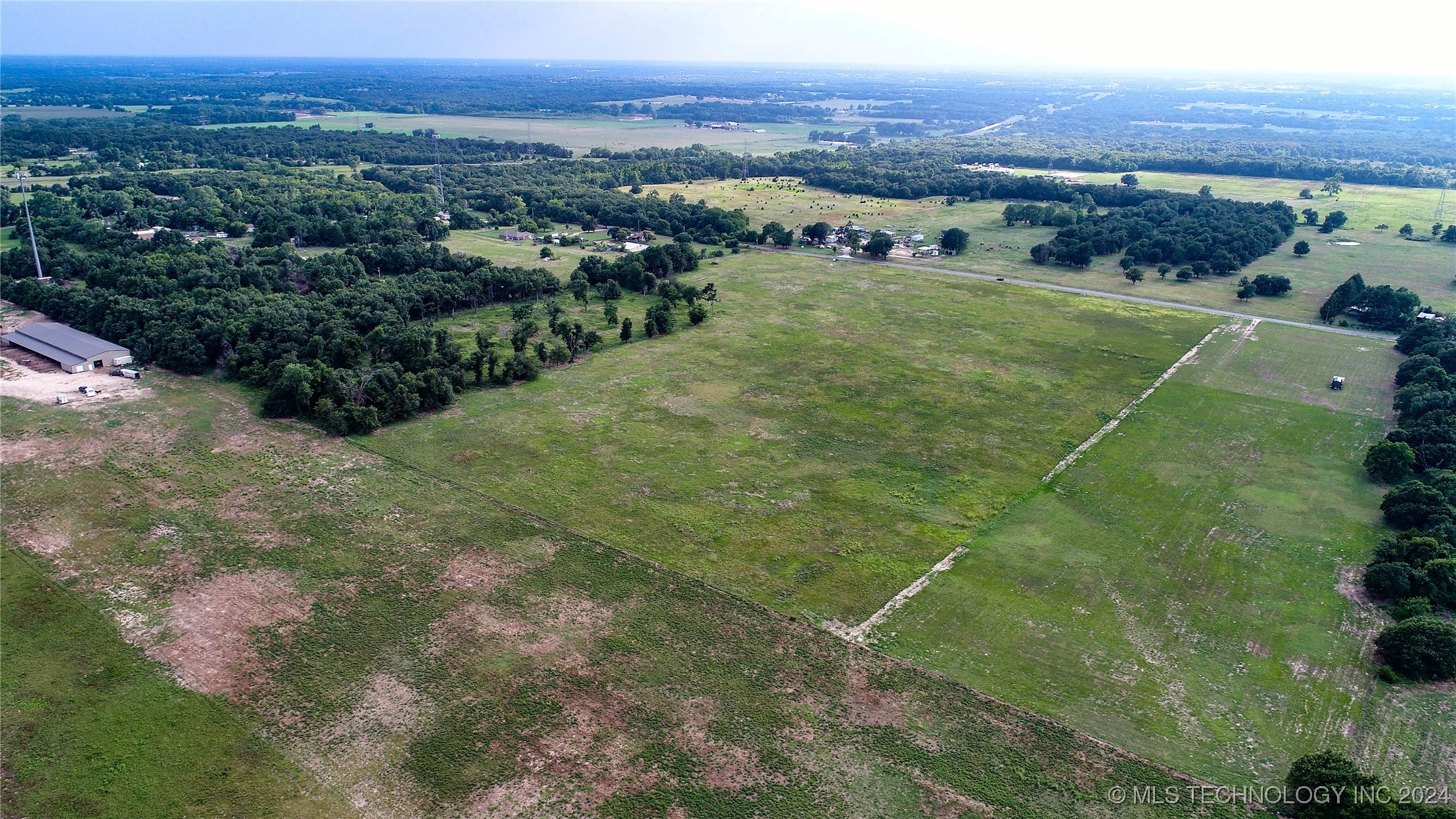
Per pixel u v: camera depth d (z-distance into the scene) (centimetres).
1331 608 7550
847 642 7025
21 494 8994
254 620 7125
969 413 11575
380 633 7006
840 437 10788
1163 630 7256
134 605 7288
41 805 5394
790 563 8106
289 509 8838
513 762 5772
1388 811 5038
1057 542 8525
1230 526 8856
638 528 8625
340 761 5747
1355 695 6506
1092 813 5484
